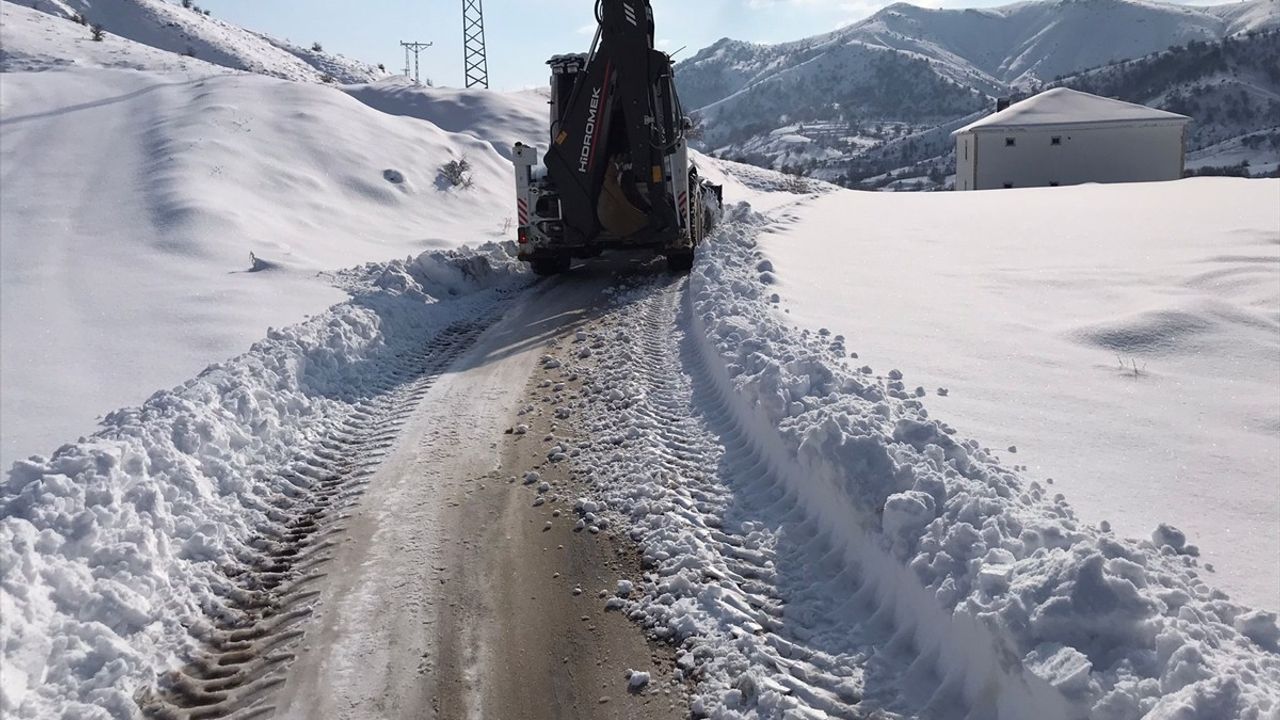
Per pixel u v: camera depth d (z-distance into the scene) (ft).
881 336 26.58
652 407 22.91
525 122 111.55
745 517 16.62
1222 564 12.87
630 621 13.75
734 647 12.72
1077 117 143.95
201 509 17.33
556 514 17.37
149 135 61.41
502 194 70.95
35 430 22.11
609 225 42.60
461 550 16.16
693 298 32.12
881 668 11.98
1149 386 21.07
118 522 15.52
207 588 14.98
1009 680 10.39
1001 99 201.77
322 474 19.99
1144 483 15.83
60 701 11.91
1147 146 140.46
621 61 40.65
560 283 42.24
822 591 14.02
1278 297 27.07
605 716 11.73
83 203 48.11
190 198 47.80
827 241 46.09
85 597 13.67
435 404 24.44
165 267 38.68
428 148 72.59
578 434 21.47
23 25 131.34
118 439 18.15
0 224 44.27
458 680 12.59
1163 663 9.71
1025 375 22.43
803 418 17.97
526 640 13.42
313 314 32.71
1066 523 12.96
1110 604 10.33
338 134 67.05
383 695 12.34
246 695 12.46
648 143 41.34
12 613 12.50
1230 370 21.74
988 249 41.24
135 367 26.84
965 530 12.71
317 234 49.65
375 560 15.96
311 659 13.19
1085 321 26.91
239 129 63.05
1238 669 9.52
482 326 34.09
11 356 27.71
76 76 85.66
